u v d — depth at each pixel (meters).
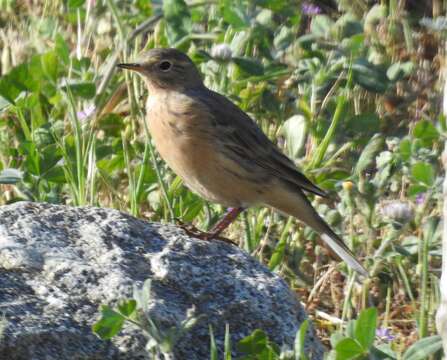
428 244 11.40
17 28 16.73
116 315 8.02
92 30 15.92
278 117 14.69
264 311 9.07
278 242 12.58
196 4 15.69
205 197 11.95
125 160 12.87
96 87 14.80
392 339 10.91
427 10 17.34
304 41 15.36
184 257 9.42
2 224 9.52
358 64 14.84
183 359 8.62
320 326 11.64
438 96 15.60
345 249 11.66
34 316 8.46
